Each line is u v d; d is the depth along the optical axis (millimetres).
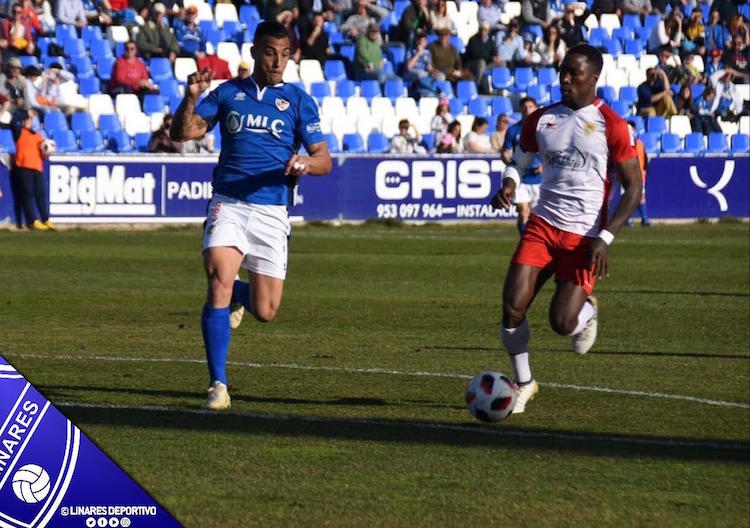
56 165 53656
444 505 13359
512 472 14766
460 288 35312
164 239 49500
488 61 70875
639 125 69875
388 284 35938
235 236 18453
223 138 18828
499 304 32188
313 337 26109
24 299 31219
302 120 18703
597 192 18047
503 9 74125
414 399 19391
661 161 63781
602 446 16219
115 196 54688
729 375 22219
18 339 24875
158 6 64688
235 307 20203
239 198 18625
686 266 42531
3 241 47125
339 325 27953
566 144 17984
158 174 55344
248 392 19625
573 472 14828
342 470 14680
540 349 25062
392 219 59781
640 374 22156
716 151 70188
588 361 23562
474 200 61219
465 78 69312
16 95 57875
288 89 18750
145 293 33000
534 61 71500
